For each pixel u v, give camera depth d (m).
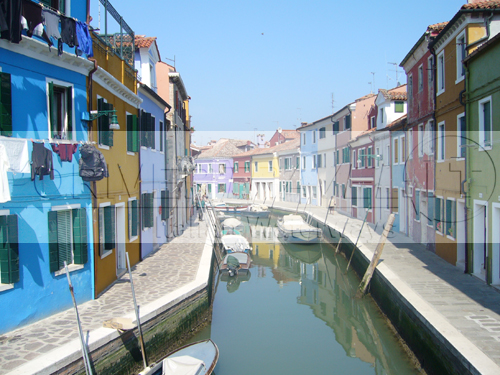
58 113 9.01
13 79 7.60
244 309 14.11
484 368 6.08
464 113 12.27
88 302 9.53
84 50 8.97
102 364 7.23
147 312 8.71
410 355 9.38
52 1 8.63
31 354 6.65
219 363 10.05
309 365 10.00
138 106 14.05
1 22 6.96
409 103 18.97
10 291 7.65
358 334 11.92
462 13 11.82
